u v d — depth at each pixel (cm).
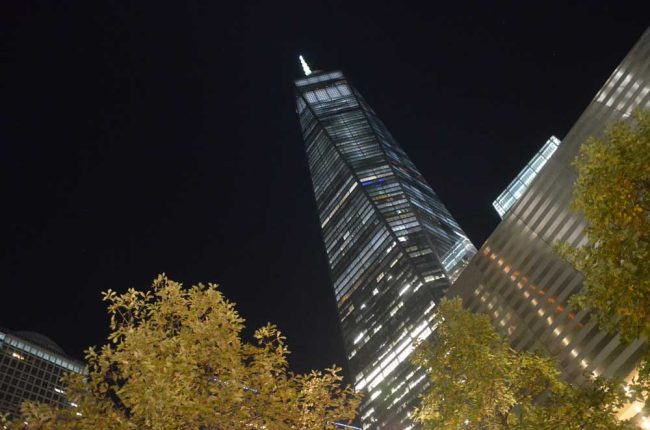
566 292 6288
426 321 14088
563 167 6656
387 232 17688
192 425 1501
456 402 2477
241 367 1680
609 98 6194
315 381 1803
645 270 1781
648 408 2119
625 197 1877
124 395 1445
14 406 13075
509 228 7531
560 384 2419
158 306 1783
